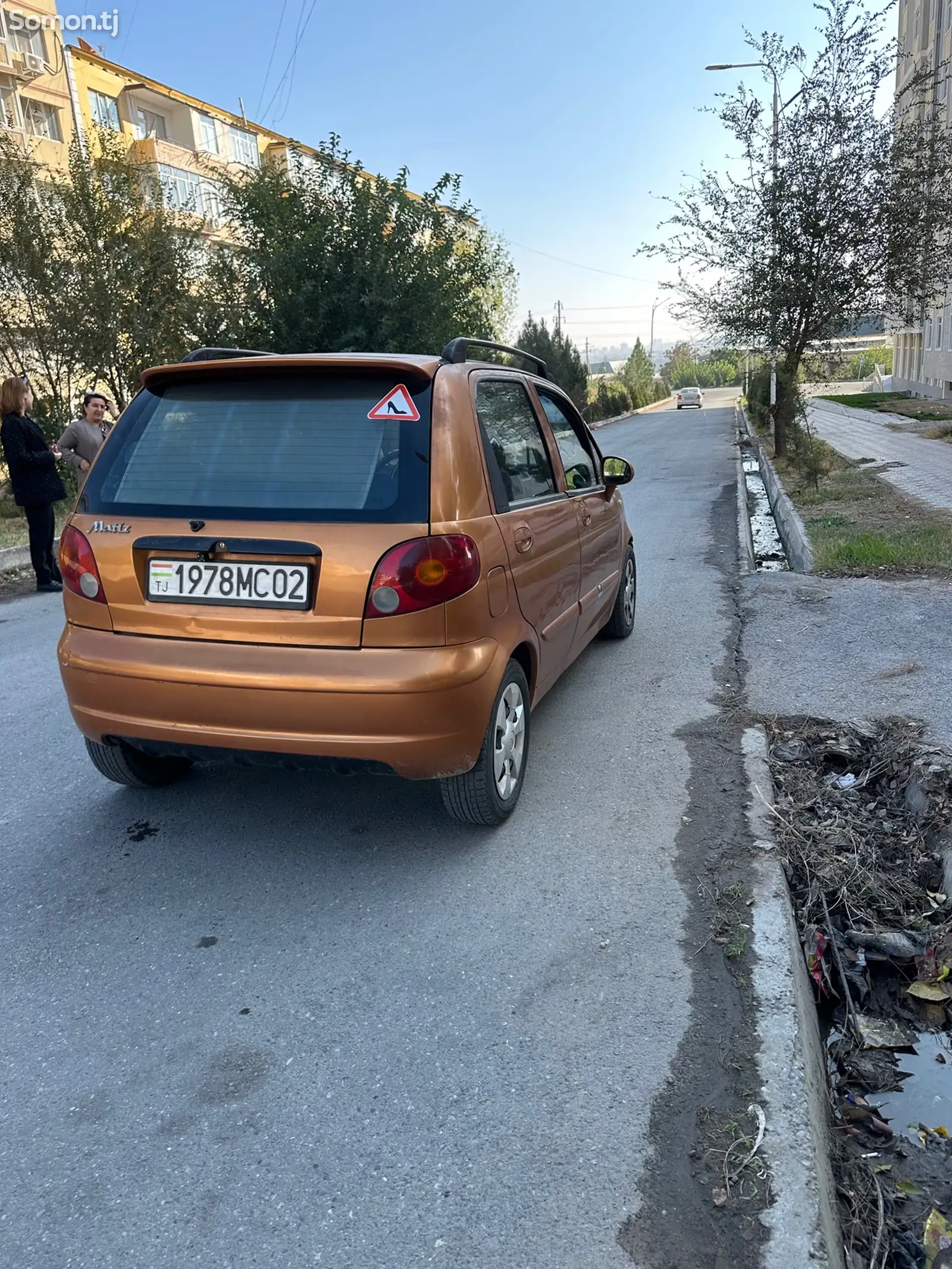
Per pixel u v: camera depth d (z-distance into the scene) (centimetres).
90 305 1548
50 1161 216
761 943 282
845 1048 273
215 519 321
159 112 3844
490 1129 218
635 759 426
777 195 1566
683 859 336
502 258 4019
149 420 353
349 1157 213
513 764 372
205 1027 260
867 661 531
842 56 1519
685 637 618
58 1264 189
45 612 838
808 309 1609
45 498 910
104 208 1575
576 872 332
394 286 1711
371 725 304
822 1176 202
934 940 305
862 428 2558
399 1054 245
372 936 300
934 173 1512
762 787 388
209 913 317
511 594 350
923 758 397
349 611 305
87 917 318
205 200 3428
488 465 349
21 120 3081
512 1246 188
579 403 4612
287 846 362
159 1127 225
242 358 356
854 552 773
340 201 1759
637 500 1433
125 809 399
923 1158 229
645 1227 190
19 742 489
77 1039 258
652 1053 239
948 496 1145
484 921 305
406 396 327
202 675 314
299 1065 244
